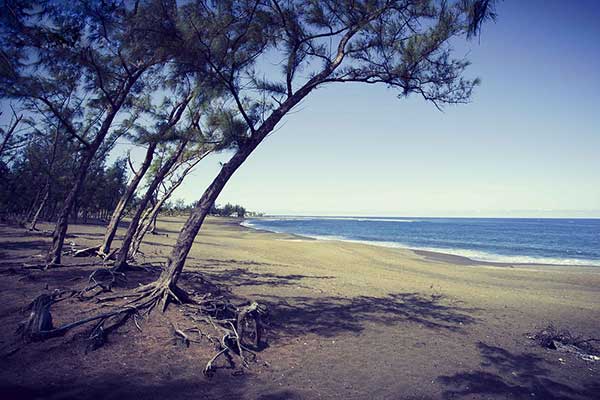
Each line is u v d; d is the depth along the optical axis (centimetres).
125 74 1015
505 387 518
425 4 654
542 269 2170
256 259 1880
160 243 2267
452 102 732
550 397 495
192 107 823
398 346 670
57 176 2152
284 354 586
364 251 2792
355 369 546
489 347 703
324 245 3042
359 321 825
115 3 736
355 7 678
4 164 2419
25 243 1543
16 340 494
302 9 693
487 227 10388
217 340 568
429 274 1806
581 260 2742
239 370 505
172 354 525
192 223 710
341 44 716
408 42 693
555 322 934
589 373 594
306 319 805
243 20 653
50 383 416
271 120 711
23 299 686
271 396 438
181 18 596
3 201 3075
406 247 3691
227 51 650
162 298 665
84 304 660
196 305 688
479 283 1593
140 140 923
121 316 594
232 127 690
